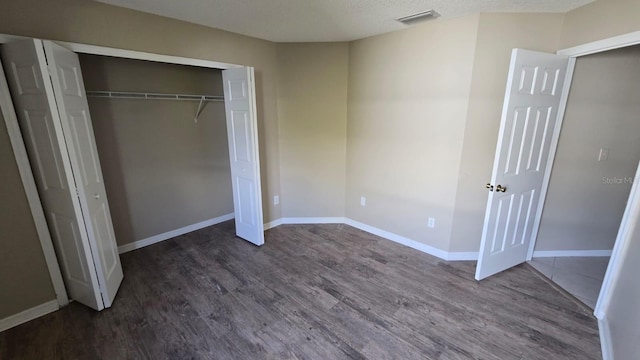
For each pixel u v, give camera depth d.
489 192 2.40
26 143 1.95
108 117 2.87
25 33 1.87
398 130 3.11
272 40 3.30
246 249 3.21
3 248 1.96
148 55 2.44
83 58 2.66
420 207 3.10
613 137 2.67
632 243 1.82
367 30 2.89
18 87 1.83
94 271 2.11
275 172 3.71
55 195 2.00
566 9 2.32
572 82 2.54
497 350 1.84
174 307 2.25
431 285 2.53
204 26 2.75
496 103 2.57
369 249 3.21
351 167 3.68
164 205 3.41
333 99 3.53
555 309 2.21
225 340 1.93
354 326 2.06
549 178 2.76
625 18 1.92
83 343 1.90
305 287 2.52
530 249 2.90
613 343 1.76
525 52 2.16
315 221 3.94
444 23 2.58
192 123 3.53
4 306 2.00
